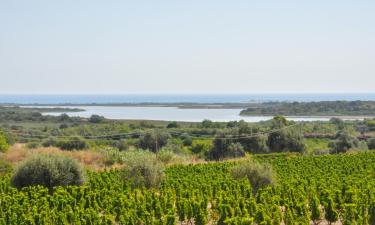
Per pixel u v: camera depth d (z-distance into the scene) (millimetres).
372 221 23656
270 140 74438
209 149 71125
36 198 27469
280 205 26875
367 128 99625
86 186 31078
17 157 50969
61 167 32188
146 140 75000
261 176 33062
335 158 53625
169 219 22500
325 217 24266
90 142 74375
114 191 29703
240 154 69500
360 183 32562
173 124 105812
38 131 91188
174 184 33281
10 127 98750
